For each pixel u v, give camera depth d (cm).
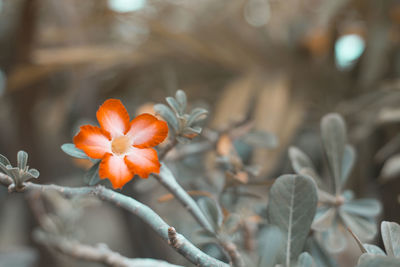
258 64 163
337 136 70
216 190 78
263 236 60
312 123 151
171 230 57
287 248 60
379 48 140
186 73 167
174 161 79
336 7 137
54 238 81
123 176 58
